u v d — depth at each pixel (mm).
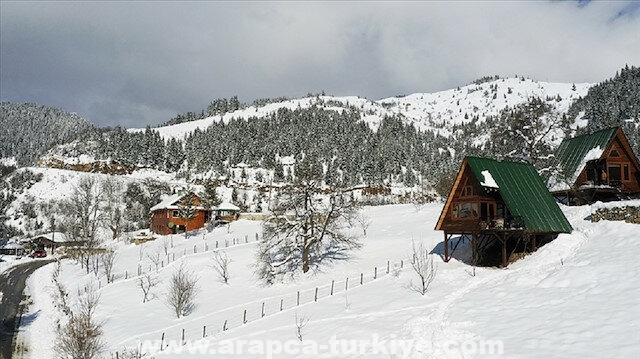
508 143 59688
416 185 175875
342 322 27578
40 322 42562
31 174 154875
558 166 48812
